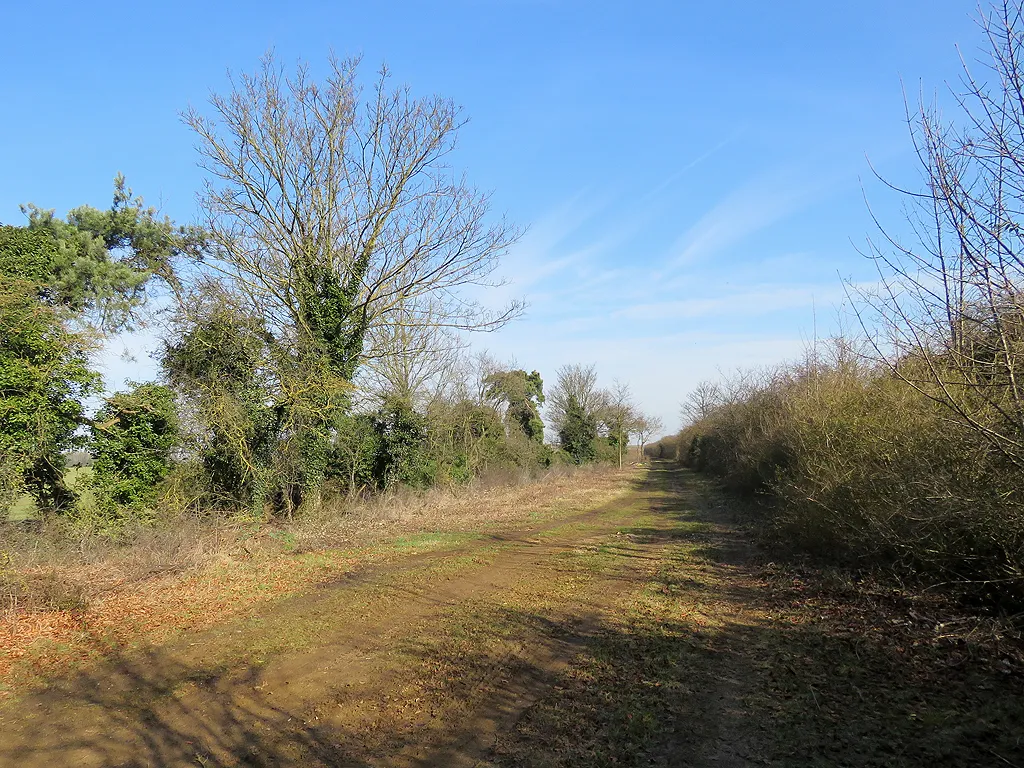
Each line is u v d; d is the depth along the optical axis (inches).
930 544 320.8
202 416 633.0
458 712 227.9
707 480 1681.8
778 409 799.1
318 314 764.6
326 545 611.8
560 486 1434.5
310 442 732.7
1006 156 192.4
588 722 216.1
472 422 1283.2
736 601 385.4
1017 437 231.8
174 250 887.7
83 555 458.3
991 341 219.9
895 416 392.2
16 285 516.4
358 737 210.5
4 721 229.9
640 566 515.2
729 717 215.9
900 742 188.4
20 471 478.6
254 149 769.6
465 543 646.5
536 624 340.5
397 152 816.3
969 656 249.1
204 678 268.5
